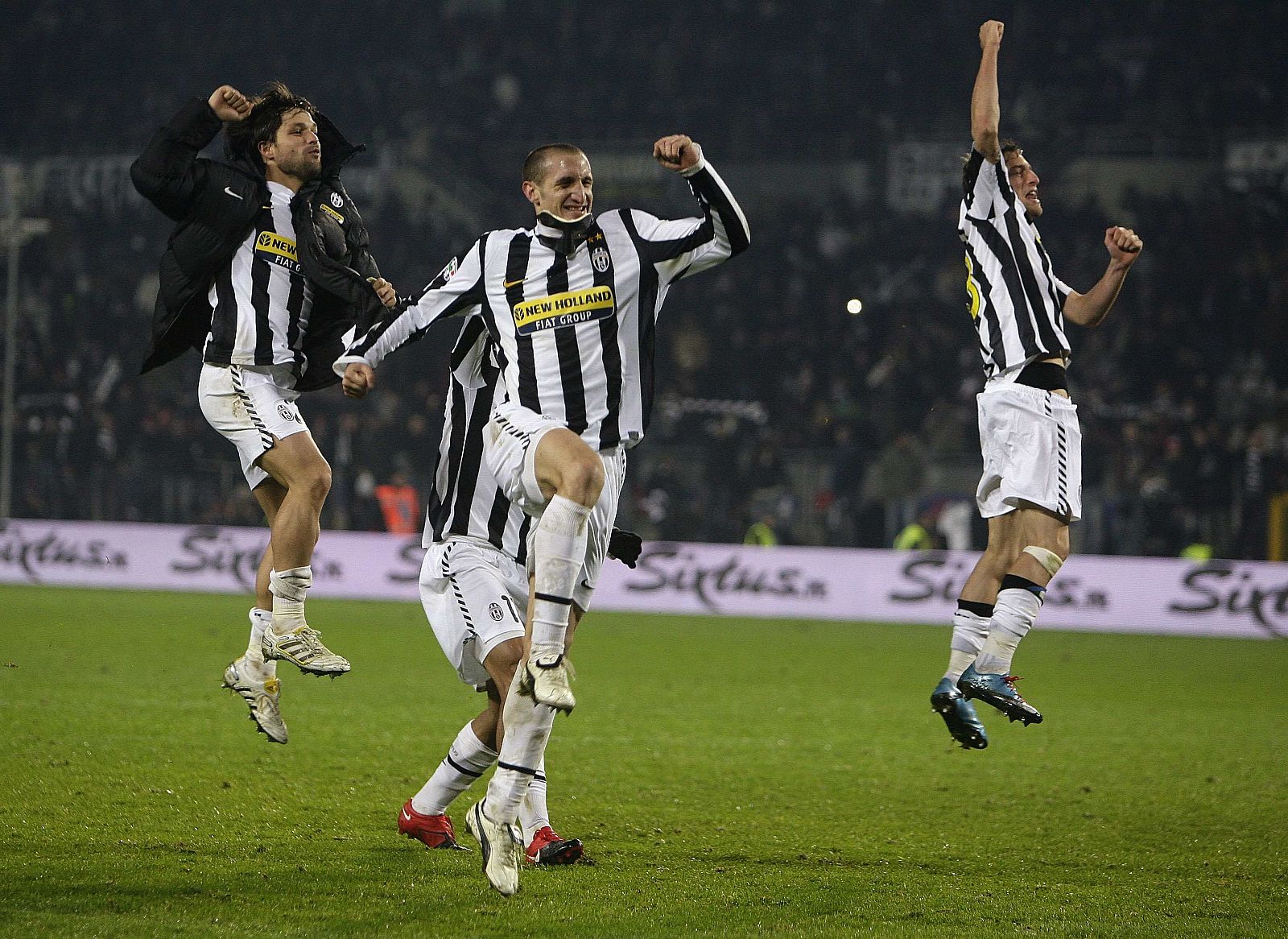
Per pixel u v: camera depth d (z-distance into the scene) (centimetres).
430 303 1603
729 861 1697
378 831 1797
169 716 2681
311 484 1836
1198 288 8012
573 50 10388
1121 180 8862
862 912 1454
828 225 8850
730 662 4016
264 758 2291
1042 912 1466
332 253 1877
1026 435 1997
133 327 8362
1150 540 6328
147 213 9112
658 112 9900
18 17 10456
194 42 10481
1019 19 9938
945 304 8194
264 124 1862
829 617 5725
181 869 1552
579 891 1521
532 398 1569
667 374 7900
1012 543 2062
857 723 2917
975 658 2005
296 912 1391
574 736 2634
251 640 1888
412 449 6981
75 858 1586
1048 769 2430
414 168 9550
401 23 10588
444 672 3562
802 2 10300
